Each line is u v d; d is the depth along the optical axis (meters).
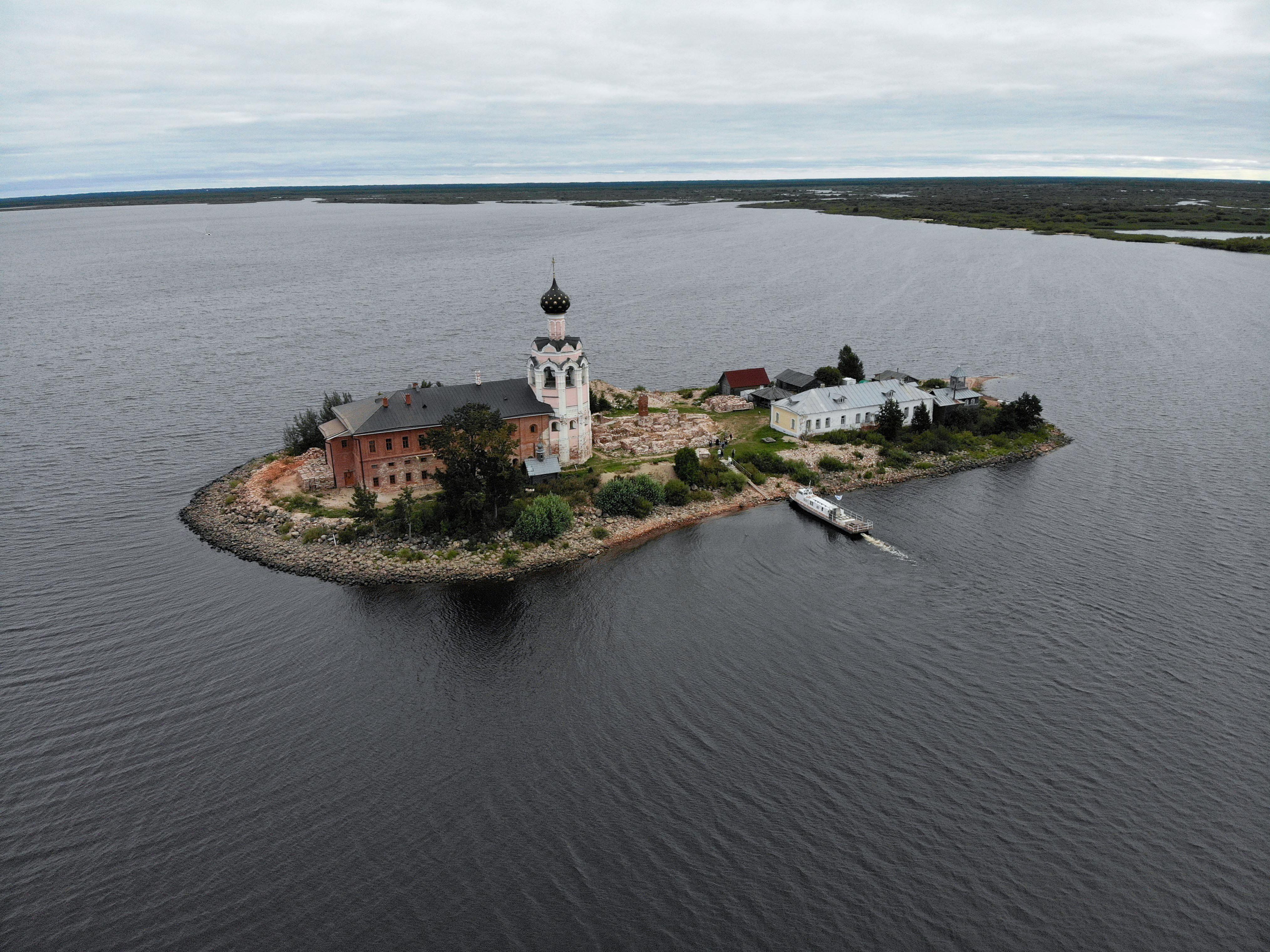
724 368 179.25
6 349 195.88
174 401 154.12
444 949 46.62
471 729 64.75
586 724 65.31
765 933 47.56
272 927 47.94
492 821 55.53
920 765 60.12
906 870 51.59
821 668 72.12
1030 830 54.44
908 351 192.25
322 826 55.06
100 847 53.25
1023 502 107.38
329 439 103.81
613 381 169.38
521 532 95.56
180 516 103.12
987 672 70.88
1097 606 80.75
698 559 93.75
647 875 51.31
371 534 94.94
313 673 71.81
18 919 48.34
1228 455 122.62
